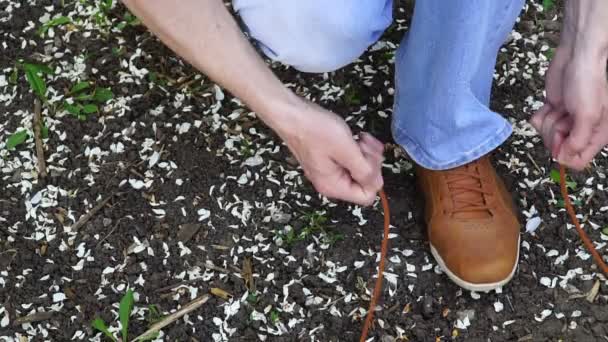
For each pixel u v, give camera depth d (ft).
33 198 6.17
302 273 5.77
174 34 4.11
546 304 5.59
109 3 6.93
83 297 5.75
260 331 5.58
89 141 6.39
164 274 5.81
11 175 6.29
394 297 5.65
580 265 5.72
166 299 5.72
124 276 5.82
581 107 4.54
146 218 6.04
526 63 6.61
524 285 5.66
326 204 6.01
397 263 5.76
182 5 3.99
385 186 6.05
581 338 5.46
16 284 5.82
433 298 5.64
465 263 5.43
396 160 6.15
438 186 5.58
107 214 6.07
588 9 4.41
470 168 5.55
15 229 6.06
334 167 4.68
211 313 5.66
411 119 5.32
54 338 5.61
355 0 4.87
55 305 5.73
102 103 6.55
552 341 5.46
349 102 6.45
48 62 6.79
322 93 6.50
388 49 6.66
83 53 6.81
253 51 4.31
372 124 6.34
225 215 6.03
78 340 5.59
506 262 5.42
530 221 5.89
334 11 4.85
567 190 6.00
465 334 5.51
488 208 5.51
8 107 6.60
